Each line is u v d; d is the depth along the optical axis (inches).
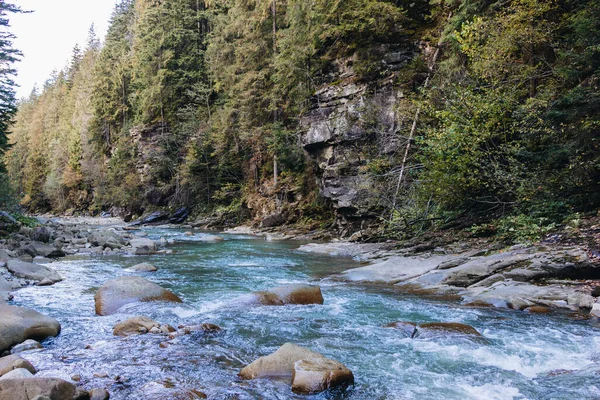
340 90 852.6
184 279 414.9
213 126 1381.6
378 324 254.1
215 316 269.9
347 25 832.9
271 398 153.7
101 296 295.6
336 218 869.8
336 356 199.3
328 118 858.8
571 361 190.5
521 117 474.9
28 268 410.0
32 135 3225.9
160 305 292.2
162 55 1689.2
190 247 725.9
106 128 2226.9
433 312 280.2
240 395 155.5
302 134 929.5
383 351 205.9
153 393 153.6
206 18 1711.4
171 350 205.3
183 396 150.9
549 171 434.9
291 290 314.0
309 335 232.2
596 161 397.1
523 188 446.3
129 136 1910.7
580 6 446.6
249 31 1248.8
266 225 1083.3
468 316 267.3
